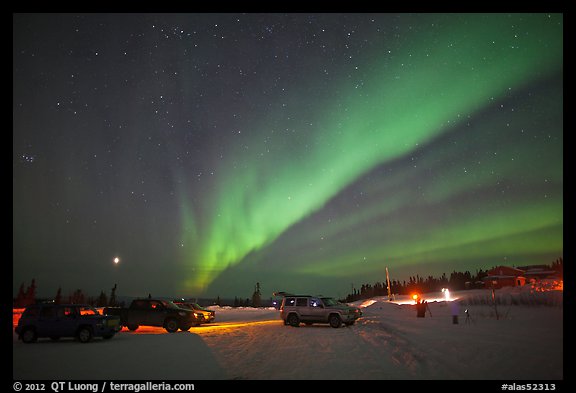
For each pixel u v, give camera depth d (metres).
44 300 26.84
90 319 16.44
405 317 25.19
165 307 21.11
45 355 12.56
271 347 13.72
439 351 10.59
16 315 30.70
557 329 13.06
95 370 10.01
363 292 99.31
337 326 22.06
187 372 9.64
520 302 23.17
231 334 18.52
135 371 9.82
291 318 23.33
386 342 13.44
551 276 51.59
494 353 9.60
